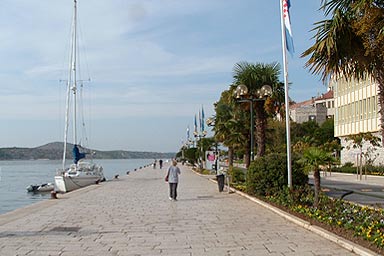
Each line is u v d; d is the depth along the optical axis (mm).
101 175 43500
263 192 19016
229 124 34531
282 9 17031
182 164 107688
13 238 10898
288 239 10203
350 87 50781
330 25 9898
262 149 27828
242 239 10352
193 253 8969
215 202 19109
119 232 11680
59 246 9875
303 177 17969
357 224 10359
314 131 75125
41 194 40250
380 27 8945
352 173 45406
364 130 47250
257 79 27156
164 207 17531
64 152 44062
